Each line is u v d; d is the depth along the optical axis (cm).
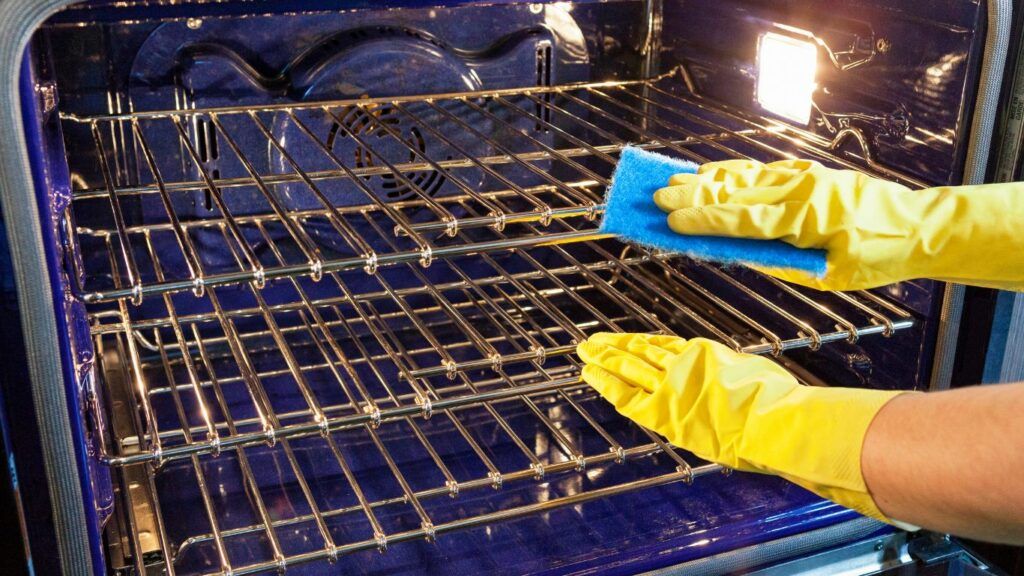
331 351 172
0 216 82
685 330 176
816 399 82
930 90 120
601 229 105
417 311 183
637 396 98
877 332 129
